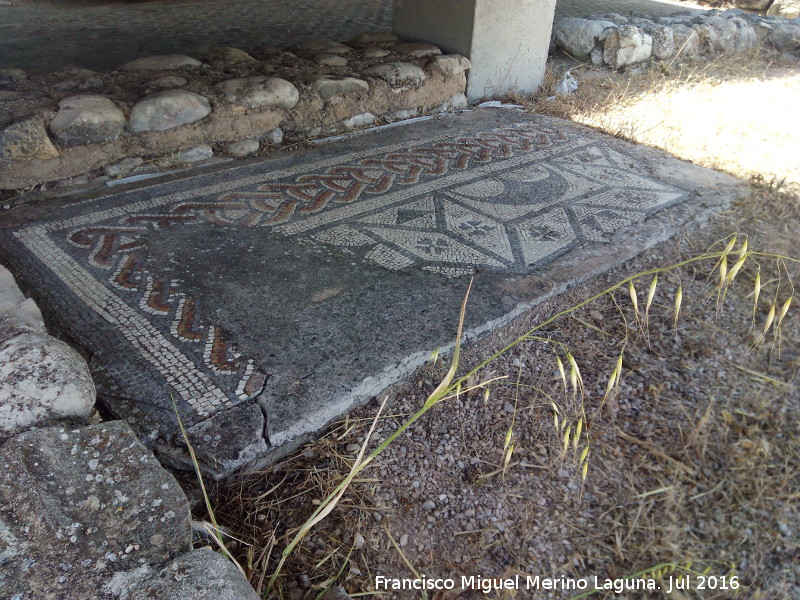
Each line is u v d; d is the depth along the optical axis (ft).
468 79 14.93
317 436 5.99
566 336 7.43
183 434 5.29
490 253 8.66
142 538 4.18
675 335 7.52
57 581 3.87
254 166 11.24
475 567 4.97
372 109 13.34
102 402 5.89
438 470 5.73
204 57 13.16
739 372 7.01
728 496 5.57
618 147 12.84
